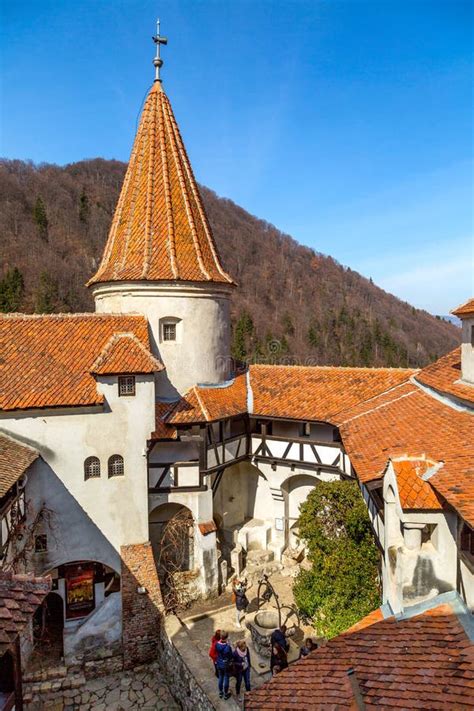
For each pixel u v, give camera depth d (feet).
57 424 64.54
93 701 60.23
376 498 47.26
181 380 79.25
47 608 74.08
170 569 76.89
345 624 49.49
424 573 35.60
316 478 84.89
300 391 83.76
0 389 62.39
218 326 83.15
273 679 33.91
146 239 79.25
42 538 64.64
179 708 58.44
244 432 86.33
